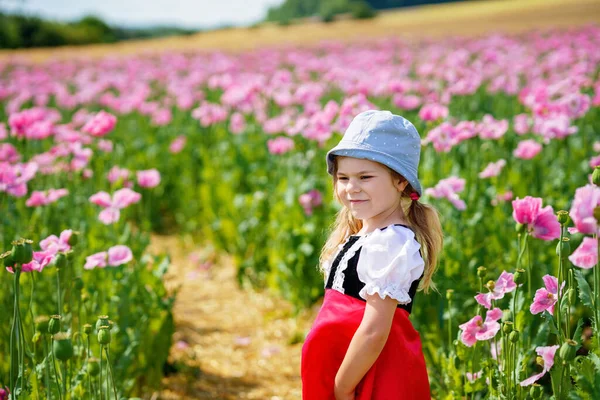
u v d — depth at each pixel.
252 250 5.34
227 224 5.52
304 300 4.55
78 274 3.37
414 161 2.04
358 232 2.22
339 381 1.92
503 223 3.59
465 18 38.78
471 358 2.45
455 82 7.24
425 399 2.05
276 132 5.79
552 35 16.70
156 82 12.04
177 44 35.94
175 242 6.48
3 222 3.78
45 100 8.96
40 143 5.70
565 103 4.38
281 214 4.71
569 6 38.47
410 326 2.07
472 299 3.02
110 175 4.27
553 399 2.06
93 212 4.02
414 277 1.93
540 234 2.32
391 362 1.97
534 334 2.91
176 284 5.38
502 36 18.17
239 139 6.49
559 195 4.10
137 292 3.24
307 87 6.14
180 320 4.67
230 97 6.50
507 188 3.95
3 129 5.04
